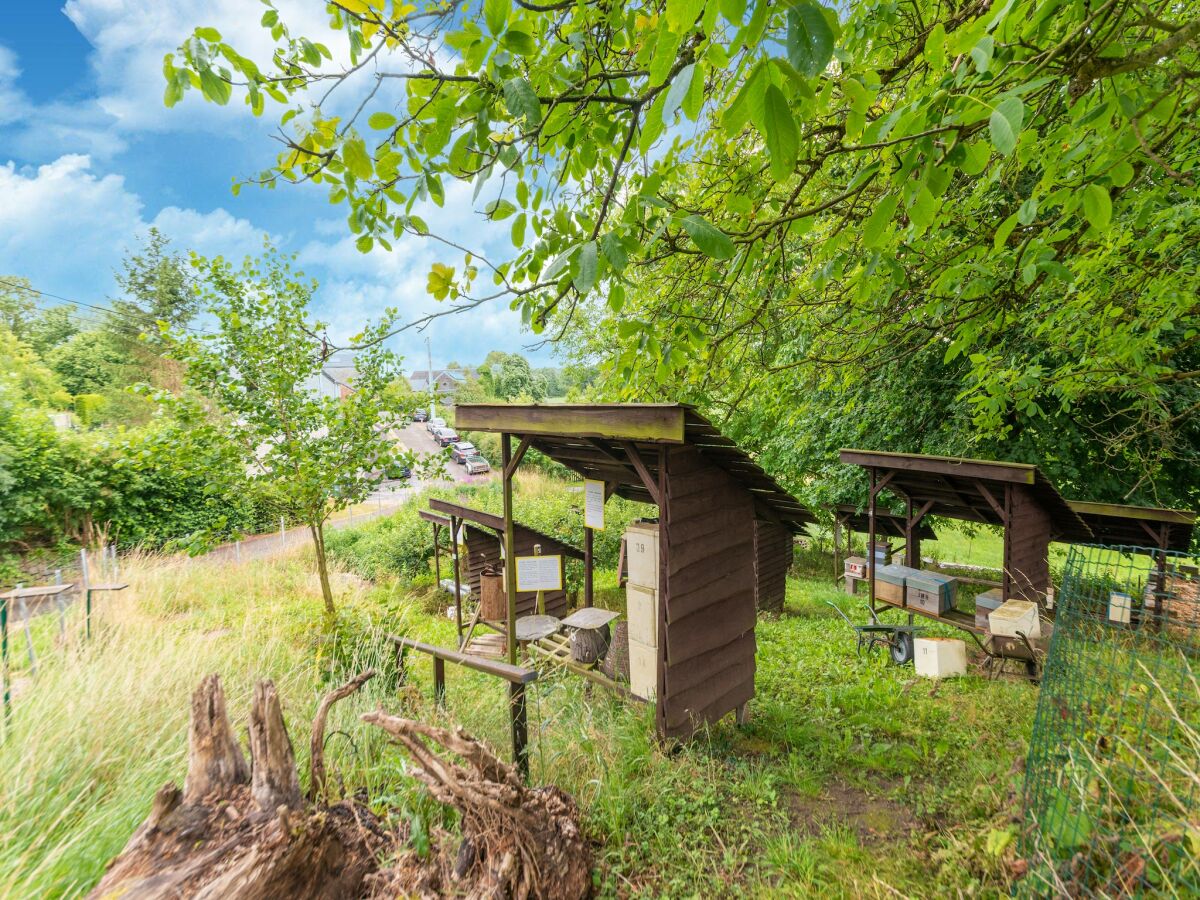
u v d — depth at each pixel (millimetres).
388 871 2191
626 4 1945
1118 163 2076
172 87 1747
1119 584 2705
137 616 6398
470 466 30984
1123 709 2076
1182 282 3963
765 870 2855
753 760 4148
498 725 3824
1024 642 5383
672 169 2836
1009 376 4832
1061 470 8547
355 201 2137
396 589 11812
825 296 4949
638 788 3381
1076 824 2018
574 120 1933
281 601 8539
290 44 1808
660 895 2646
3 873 2113
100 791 2717
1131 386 4680
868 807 3475
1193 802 1758
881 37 3006
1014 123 1276
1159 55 1864
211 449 6863
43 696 3371
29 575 11789
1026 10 1657
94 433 14641
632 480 5574
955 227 3861
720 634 4477
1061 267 2750
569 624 5637
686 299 3725
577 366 13344
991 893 2467
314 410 7281
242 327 6988
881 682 5566
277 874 1832
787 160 1019
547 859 2350
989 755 3934
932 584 6809
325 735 3225
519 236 2100
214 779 2244
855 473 10219
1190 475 8422
